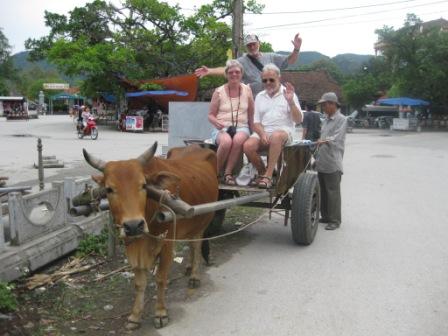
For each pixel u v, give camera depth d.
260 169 6.80
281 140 6.56
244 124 6.90
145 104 35.00
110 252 6.49
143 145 21.44
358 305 5.27
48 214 6.52
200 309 5.16
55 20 32.91
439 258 6.81
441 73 37.28
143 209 4.11
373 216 9.30
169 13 32.56
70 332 4.61
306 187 7.09
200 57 33.38
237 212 9.38
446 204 10.40
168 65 33.91
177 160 5.39
